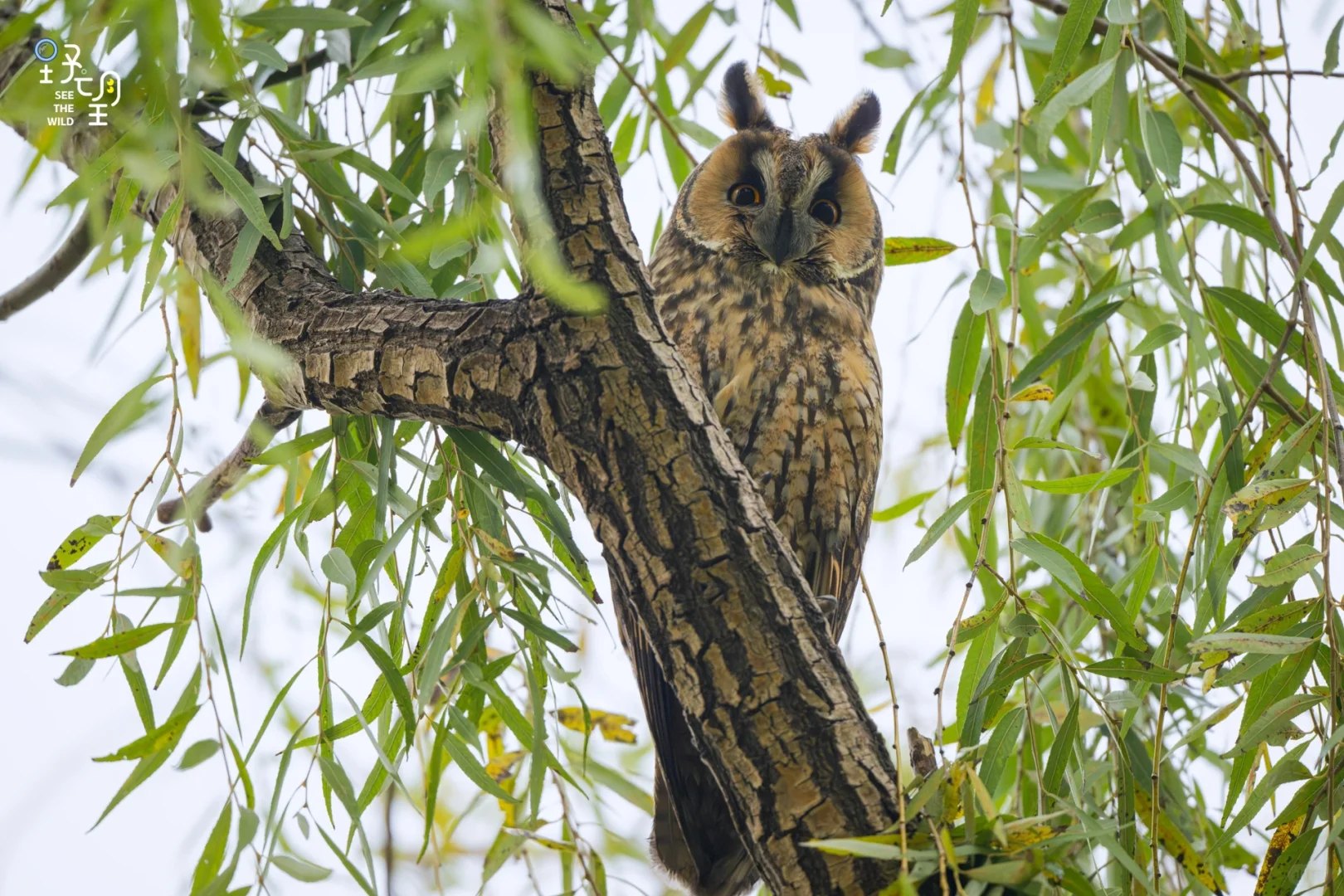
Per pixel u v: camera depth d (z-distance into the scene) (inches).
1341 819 144.6
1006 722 178.4
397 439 197.0
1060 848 142.0
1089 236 215.0
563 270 145.9
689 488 149.9
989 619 174.2
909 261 194.1
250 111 187.3
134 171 120.9
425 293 195.2
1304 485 156.9
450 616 169.8
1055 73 171.6
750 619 148.8
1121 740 166.6
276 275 183.2
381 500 177.2
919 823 143.9
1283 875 154.1
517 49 108.9
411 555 179.5
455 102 207.3
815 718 147.4
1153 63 198.4
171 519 222.2
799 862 144.8
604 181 149.3
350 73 205.3
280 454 179.8
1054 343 208.1
